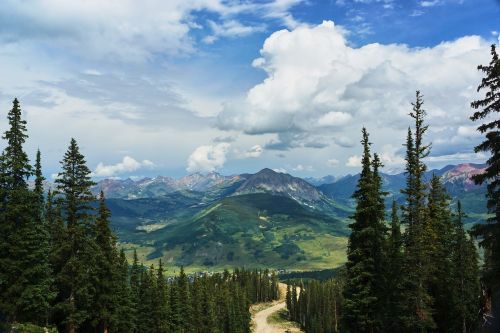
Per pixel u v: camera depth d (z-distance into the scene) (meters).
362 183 41.41
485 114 27.20
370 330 40.78
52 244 49.38
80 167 47.56
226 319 126.50
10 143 44.06
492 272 27.80
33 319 45.72
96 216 51.72
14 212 42.78
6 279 42.53
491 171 26.94
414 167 41.78
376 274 40.56
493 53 26.75
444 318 47.91
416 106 42.50
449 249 50.44
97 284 51.47
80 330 55.81
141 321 76.19
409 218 41.62
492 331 27.53
